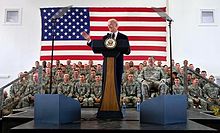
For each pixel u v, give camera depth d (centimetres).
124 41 346
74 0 919
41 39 889
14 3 924
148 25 887
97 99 684
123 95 702
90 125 280
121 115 342
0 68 903
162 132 252
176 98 296
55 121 286
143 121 303
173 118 290
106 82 348
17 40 912
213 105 634
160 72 745
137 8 894
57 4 920
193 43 879
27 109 561
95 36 877
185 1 892
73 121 308
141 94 701
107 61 349
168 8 894
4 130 399
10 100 713
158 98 290
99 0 917
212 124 388
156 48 876
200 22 886
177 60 872
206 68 873
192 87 706
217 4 894
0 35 913
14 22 920
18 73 899
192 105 638
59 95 286
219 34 884
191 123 298
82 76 739
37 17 918
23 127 263
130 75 716
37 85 645
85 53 882
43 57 882
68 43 883
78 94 725
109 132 254
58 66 822
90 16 890
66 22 882
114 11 893
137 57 871
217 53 877
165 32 884
